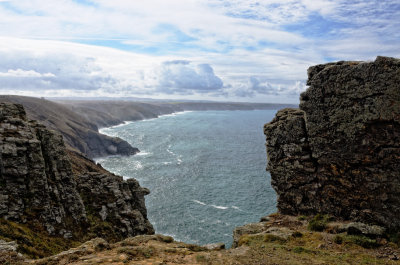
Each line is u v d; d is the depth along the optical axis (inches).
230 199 4224.9
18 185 1225.4
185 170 5861.2
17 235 997.8
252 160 6870.1
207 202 4101.9
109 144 7716.5
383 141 753.6
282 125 981.2
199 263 567.2
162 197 4281.5
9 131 1327.5
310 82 885.8
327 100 847.7
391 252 651.5
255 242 756.0
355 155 804.6
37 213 1216.8
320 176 897.5
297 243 737.6
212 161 6702.8
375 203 776.3
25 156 1289.4
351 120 801.6
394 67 716.7
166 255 618.8
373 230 730.8
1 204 1127.6
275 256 623.5
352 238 721.0
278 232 817.5
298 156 944.9
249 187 4778.5
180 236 3100.4
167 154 7514.8
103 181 1830.7
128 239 748.0
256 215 3663.9
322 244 712.4
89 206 1614.2
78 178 1793.8
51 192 1360.7
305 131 932.6
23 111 1523.1
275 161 1010.7
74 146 6732.3
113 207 1676.9
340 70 810.8
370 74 753.6
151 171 5792.3
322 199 894.4
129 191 1964.8
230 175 5526.6
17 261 583.2
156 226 3339.1
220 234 3152.1
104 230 1477.6
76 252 621.6
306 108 896.3
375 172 774.5
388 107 730.2
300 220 916.0
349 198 831.7
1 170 1211.9
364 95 767.7
